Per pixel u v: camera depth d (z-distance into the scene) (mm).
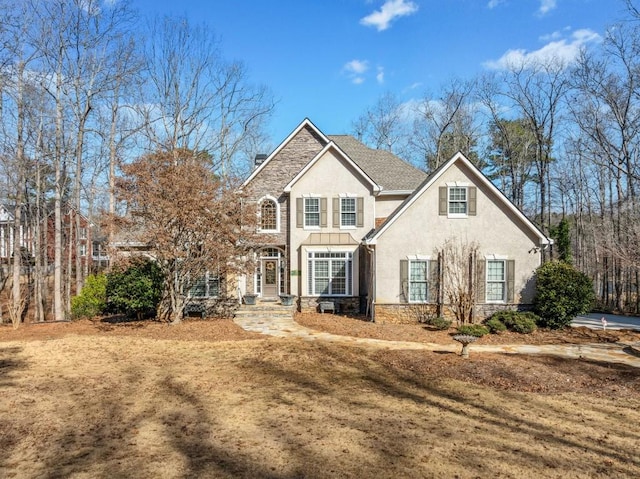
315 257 22500
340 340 15742
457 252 19453
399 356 13180
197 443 6898
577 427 7906
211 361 12539
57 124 23750
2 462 6238
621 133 28672
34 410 8367
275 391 9781
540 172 36062
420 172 26578
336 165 22750
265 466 6117
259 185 24250
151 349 14031
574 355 14086
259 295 23812
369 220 22594
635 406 9211
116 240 18812
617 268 30312
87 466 6102
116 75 26031
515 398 9641
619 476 6035
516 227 19438
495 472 6055
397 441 7051
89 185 29469
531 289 19281
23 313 27859
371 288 20422
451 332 17422
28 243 31156
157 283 19453
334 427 7633
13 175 24359
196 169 17656
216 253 17438
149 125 31344
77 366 11812
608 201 35906
